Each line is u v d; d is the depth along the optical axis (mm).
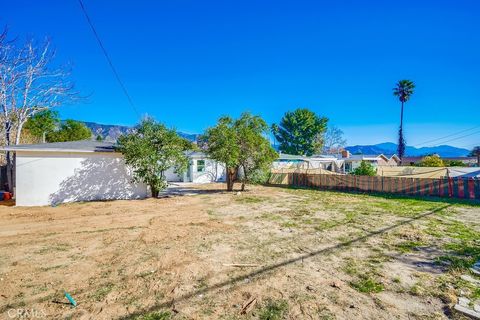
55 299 3576
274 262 4906
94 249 5598
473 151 44062
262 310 3316
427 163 32219
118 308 3357
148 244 5938
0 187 14406
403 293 3742
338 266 4727
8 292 3754
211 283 4055
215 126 15711
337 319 3115
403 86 47438
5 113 14703
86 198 12344
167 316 3186
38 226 7547
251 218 8688
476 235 6672
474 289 3855
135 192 13391
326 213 9602
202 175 24172
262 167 16391
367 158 37469
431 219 8570
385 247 5785
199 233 6844
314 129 53656
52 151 11750
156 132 12734
